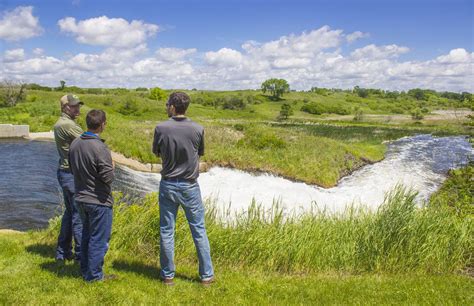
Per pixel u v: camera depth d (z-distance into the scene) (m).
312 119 94.06
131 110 68.62
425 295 5.07
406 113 117.38
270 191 19.12
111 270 5.35
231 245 6.25
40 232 7.24
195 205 4.81
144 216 6.59
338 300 4.81
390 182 22.62
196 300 4.55
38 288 4.59
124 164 23.22
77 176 4.66
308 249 6.26
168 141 4.57
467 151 36.94
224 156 24.61
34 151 23.41
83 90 101.31
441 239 6.64
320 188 21.28
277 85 138.12
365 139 47.84
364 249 6.45
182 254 6.09
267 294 4.88
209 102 104.31
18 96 52.88
